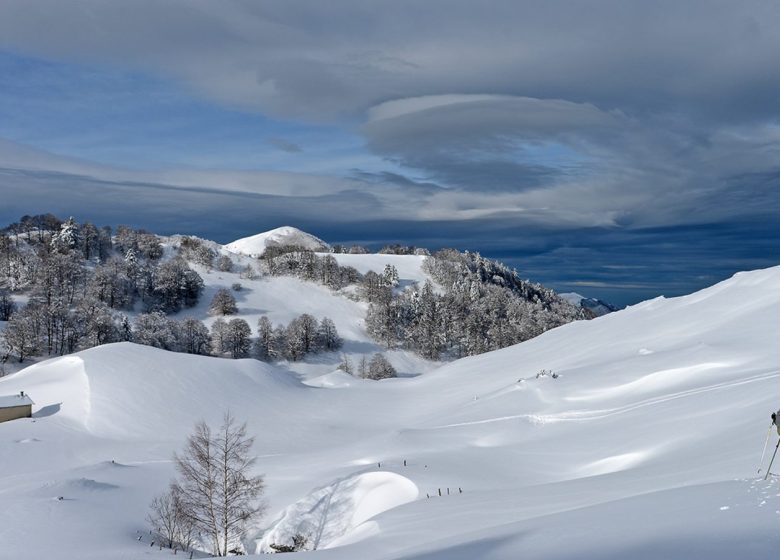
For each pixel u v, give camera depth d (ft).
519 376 293.02
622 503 50.44
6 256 582.35
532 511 74.33
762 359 178.40
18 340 416.67
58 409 252.01
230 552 116.67
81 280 579.07
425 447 168.04
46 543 102.53
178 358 310.04
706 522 37.09
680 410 140.05
